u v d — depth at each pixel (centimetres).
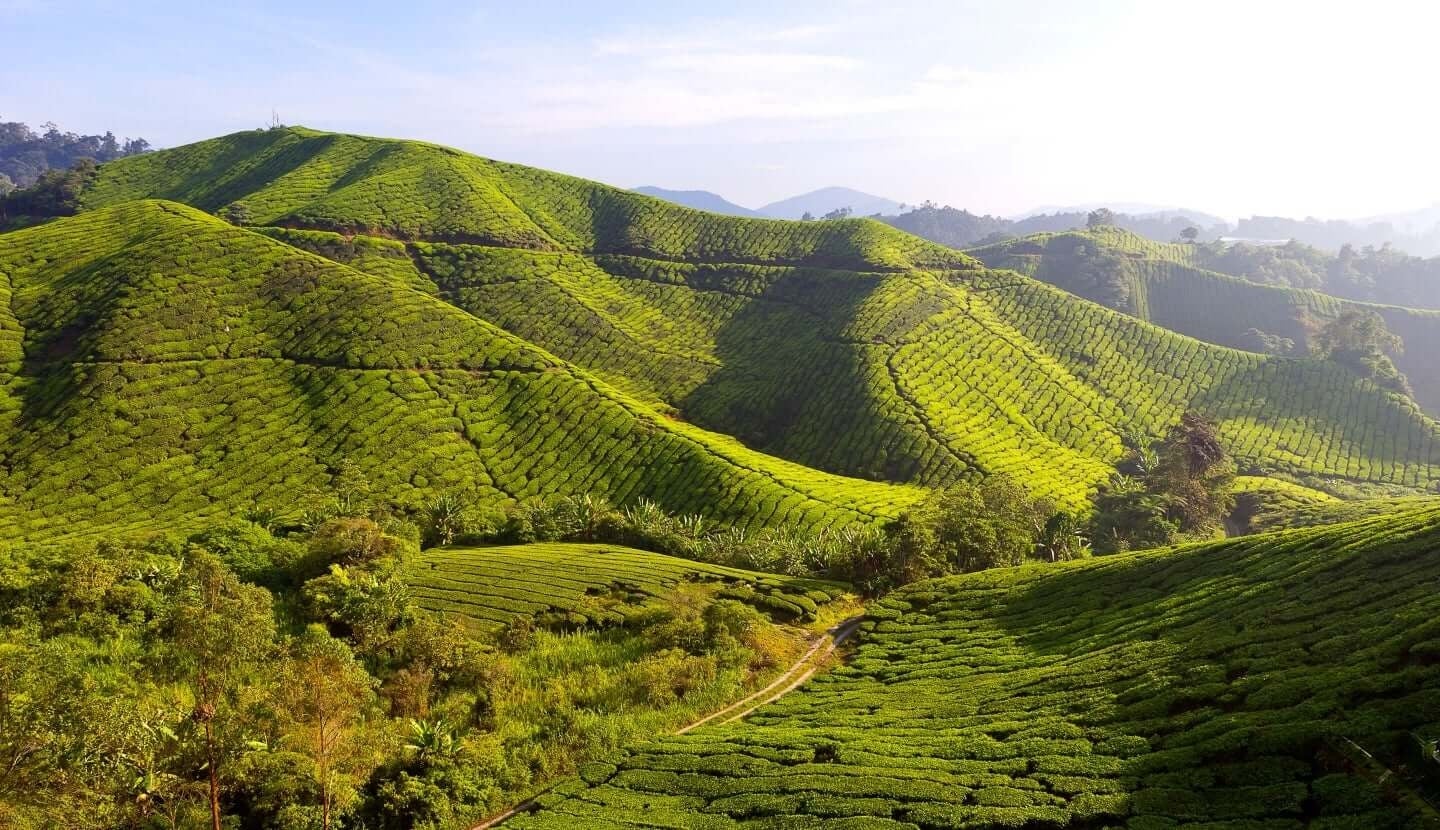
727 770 3119
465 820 3050
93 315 11375
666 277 18725
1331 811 2222
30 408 9812
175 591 4366
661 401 14288
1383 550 3809
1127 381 15512
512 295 16775
